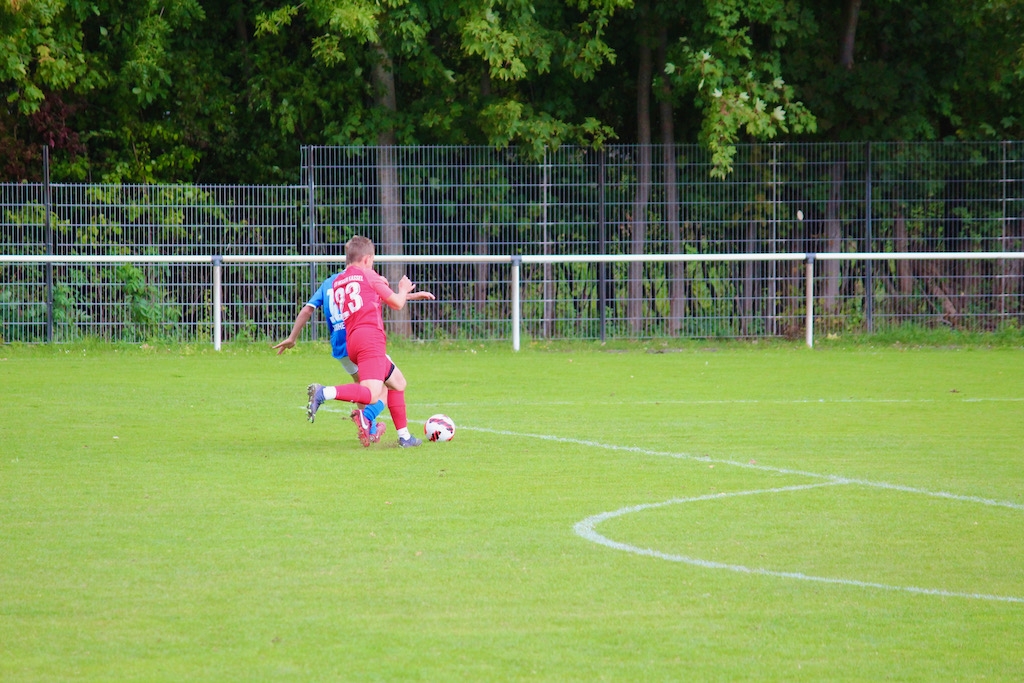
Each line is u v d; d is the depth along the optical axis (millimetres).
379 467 29250
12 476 27688
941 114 79375
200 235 64125
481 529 22562
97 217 63000
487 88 75375
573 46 70625
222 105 78812
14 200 62000
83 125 77188
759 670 15359
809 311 66125
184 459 30250
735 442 33844
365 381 31328
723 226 67938
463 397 44531
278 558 20297
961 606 18125
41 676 14969
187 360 58438
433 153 66188
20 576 19141
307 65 78500
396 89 77062
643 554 20875
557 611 17609
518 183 66312
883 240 68125
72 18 71312
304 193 64812
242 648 15945
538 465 29750
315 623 16938
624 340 66875
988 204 68250
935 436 35156
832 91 73750
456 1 69188
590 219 66750
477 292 66062
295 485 26781
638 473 28734
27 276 62812
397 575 19344
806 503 25328
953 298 68875
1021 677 15250
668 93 73438
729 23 69000
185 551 20734
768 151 68312
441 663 15445
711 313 67938
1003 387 48375
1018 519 23922
